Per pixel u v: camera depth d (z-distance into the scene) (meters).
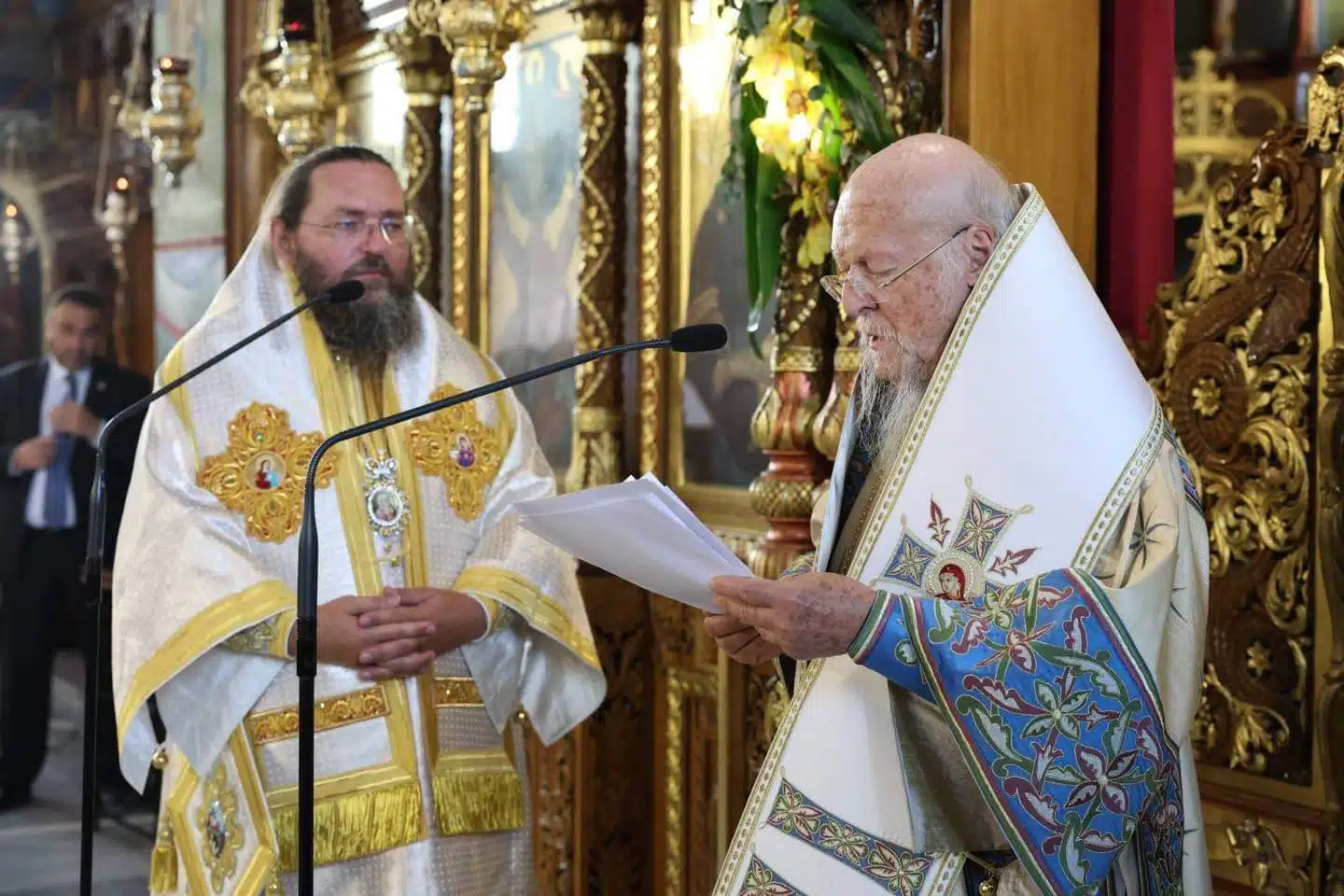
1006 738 1.84
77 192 8.88
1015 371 1.99
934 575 1.99
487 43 4.29
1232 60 2.91
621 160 4.27
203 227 7.47
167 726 2.90
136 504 2.98
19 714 6.52
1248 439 2.71
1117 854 1.85
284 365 3.10
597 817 4.18
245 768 2.88
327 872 2.88
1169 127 3.00
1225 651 2.76
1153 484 1.94
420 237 5.08
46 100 9.41
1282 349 2.65
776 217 3.25
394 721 2.95
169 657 2.83
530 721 3.29
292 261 3.15
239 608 2.85
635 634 4.20
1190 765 2.06
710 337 2.23
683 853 4.11
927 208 2.05
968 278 2.05
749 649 2.22
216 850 2.88
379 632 2.89
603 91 4.23
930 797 1.98
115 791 6.46
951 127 2.93
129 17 8.27
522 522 2.12
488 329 4.91
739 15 3.15
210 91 7.36
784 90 3.00
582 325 4.27
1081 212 3.03
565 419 4.50
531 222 4.66
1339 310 2.48
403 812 2.92
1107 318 2.04
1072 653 1.83
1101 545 1.92
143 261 8.47
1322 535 2.50
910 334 2.08
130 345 8.52
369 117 5.53
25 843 6.04
